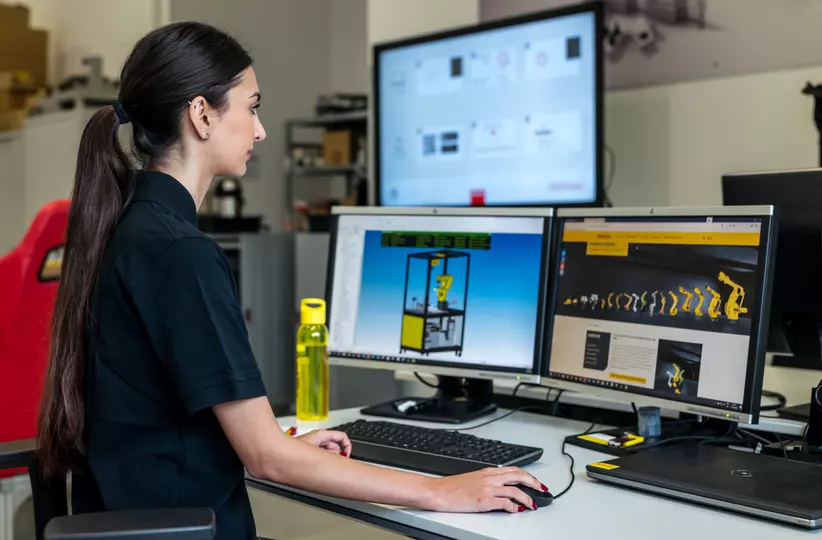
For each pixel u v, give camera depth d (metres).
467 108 3.52
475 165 3.51
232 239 5.02
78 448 1.27
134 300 1.20
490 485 1.30
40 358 2.34
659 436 1.70
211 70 1.30
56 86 6.97
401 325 1.98
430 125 3.66
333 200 5.82
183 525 1.00
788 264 1.79
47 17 7.55
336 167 5.76
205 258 1.21
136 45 1.32
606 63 3.53
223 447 1.25
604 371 1.70
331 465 1.25
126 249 1.22
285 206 6.92
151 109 1.28
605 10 3.42
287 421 1.97
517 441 1.75
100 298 1.24
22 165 6.23
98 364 1.23
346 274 2.06
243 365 1.20
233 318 1.21
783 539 1.17
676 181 3.32
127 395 1.22
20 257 2.25
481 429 1.87
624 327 1.68
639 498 1.37
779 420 1.73
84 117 5.30
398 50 3.74
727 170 3.16
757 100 3.06
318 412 1.96
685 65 3.26
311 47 7.07
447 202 3.63
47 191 5.82
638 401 1.63
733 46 3.11
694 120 3.25
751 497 1.27
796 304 1.80
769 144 3.04
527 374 1.83
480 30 3.44
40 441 1.30
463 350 1.90
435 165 3.66
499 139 3.42
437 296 1.94
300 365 1.98
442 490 1.30
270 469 1.22
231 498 1.27
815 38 2.90
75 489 1.31
